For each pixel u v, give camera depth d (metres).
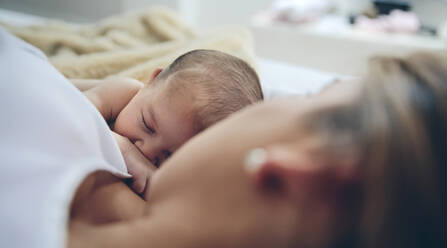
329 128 0.28
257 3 2.47
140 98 0.63
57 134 0.34
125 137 0.60
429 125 0.26
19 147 0.31
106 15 2.88
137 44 1.24
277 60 2.01
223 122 0.35
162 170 0.35
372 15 2.04
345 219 0.25
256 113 0.33
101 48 1.16
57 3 3.07
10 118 0.32
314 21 2.05
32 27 1.30
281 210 0.26
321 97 0.34
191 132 0.60
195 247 0.28
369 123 0.27
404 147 0.25
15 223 0.28
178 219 0.29
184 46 1.08
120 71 0.98
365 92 0.29
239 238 0.27
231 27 1.27
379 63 0.32
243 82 0.67
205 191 0.29
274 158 0.25
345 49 1.82
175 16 1.38
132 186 0.52
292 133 0.29
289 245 0.26
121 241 0.30
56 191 0.29
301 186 0.25
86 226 0.34
